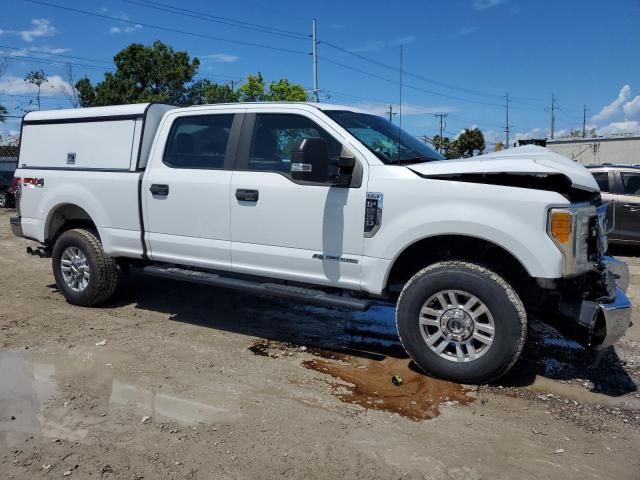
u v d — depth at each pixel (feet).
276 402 12.75
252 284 16.17
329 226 14.69
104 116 19.08
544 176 13.37
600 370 15.06
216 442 10.96
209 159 16.94
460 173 13.32
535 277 12.64
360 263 14.37
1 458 10.31
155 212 17.71
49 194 20.29
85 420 11.78
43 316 19.13
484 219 12.87
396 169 14.02
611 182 34.09
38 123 20.95
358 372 14.61
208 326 18.37
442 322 13.66
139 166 18.22
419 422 11.91
